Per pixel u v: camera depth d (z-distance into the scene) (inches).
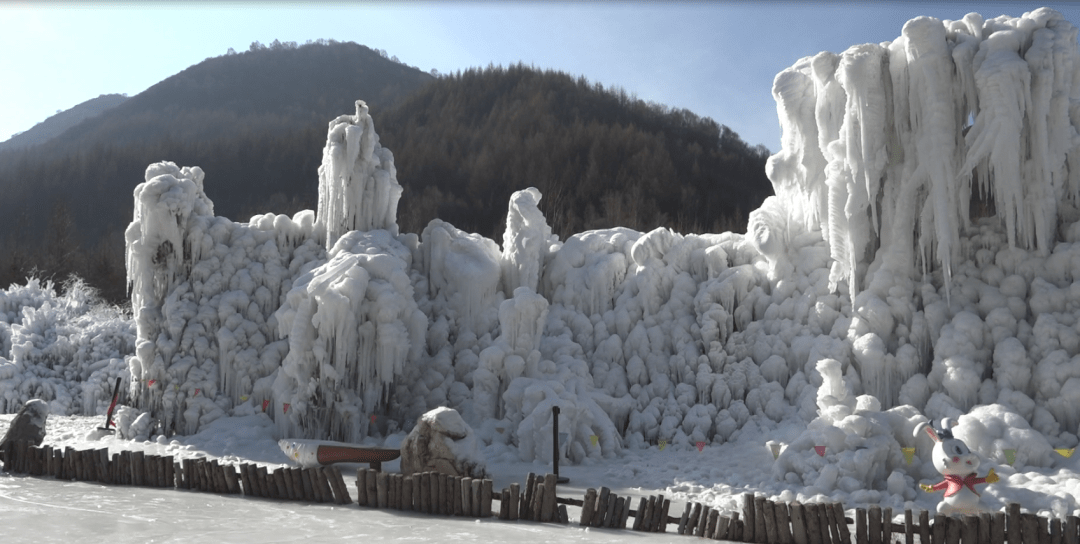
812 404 580.7
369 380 647.1
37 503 397.7
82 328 1036.5
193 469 451.8
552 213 2600.9
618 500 358.0
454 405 676.1
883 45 603.8
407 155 3408.0
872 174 581.3
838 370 506.9
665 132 3715.6
